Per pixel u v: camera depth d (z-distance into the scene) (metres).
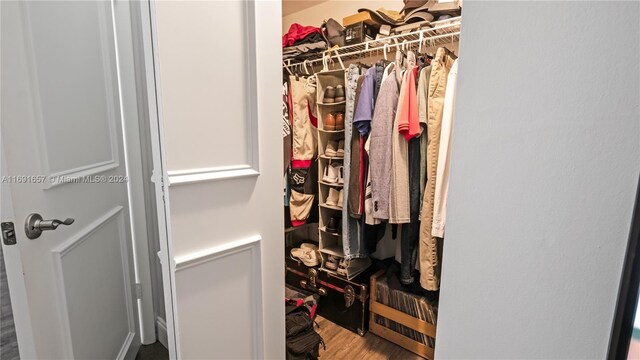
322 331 1.79
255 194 1.01
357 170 1.56
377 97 1.44
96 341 1.17
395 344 1.66
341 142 1.83
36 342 0.82
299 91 1.81
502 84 0.35
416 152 1.39
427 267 1.38
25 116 0.81
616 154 0.30
